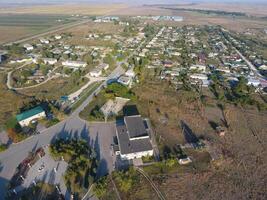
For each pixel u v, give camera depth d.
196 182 70.69
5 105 110.62
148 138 83.31
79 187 67.50
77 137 89.06
